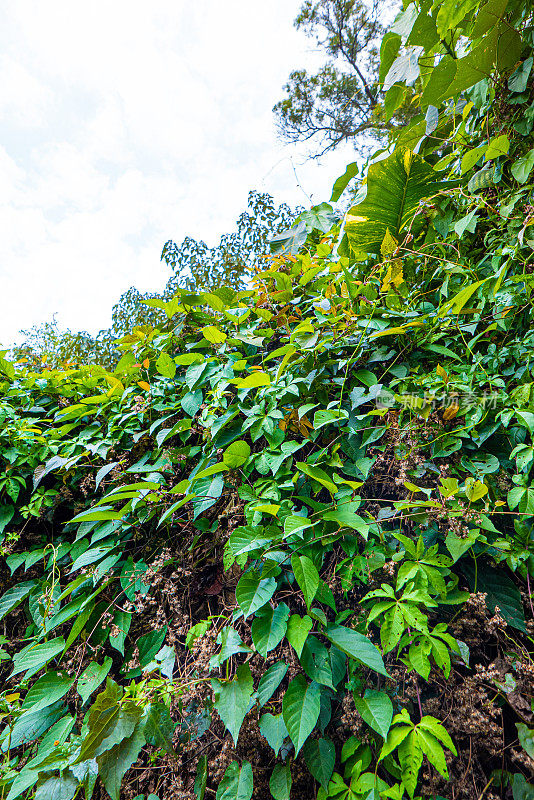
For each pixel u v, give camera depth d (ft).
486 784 3.59
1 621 5.74
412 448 4.35
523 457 4.05
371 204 5.69
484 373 4.47
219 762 3.95
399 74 5.36
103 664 4.58
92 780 3.75
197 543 5.17
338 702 4.08
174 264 13.21
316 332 5.04
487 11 4.52
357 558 4.06
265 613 3.85
